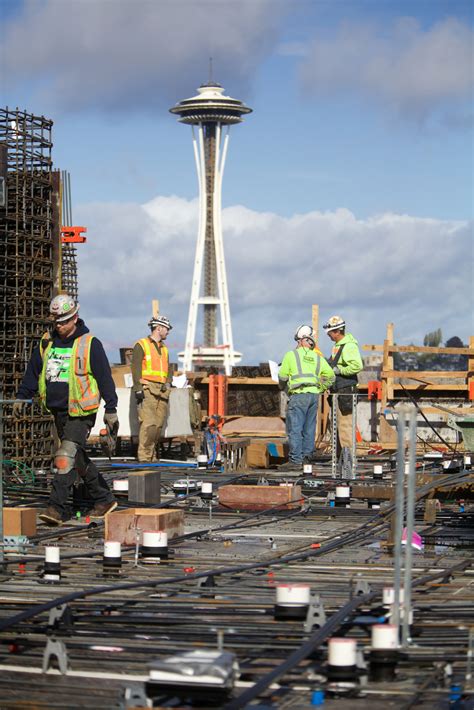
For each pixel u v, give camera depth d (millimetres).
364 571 9188
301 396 19969
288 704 5703
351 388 19031
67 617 7090
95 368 12555
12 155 16094
